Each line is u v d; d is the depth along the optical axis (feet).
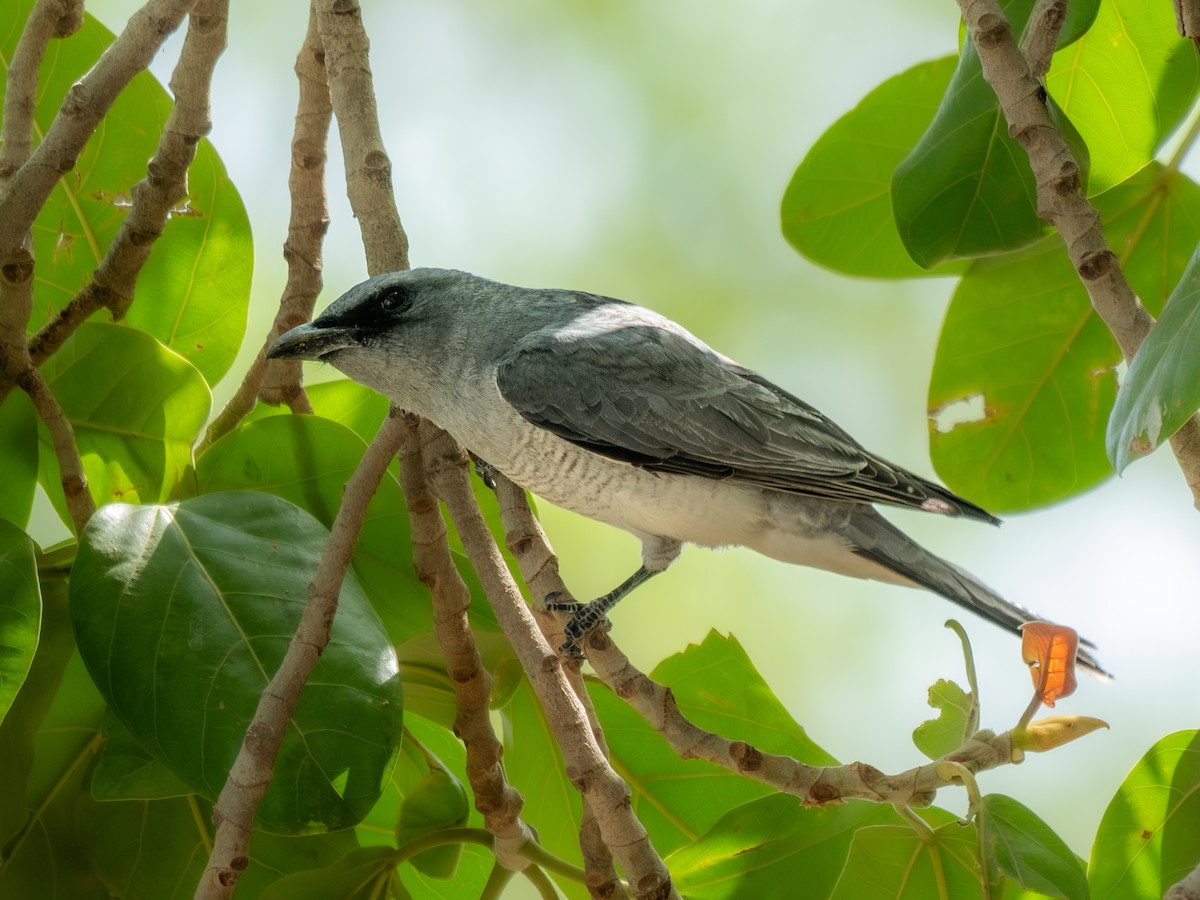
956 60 28.91
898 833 20.49
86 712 21.59
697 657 24.18
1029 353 28.45
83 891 20.95
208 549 20.43
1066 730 18.07
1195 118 26.40
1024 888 17.71
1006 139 24.66
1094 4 22.15
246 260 25.49
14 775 19.53
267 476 23.25
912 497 27.17
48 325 23.11
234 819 17.12
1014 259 28.27
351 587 20.89
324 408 26.27
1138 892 20.74
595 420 27.78
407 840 21.42
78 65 25.27
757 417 28.53
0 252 20.48
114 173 25.20
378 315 26.99
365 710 19.42
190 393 22.85
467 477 21.83
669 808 23.99
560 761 23.71
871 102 29.19
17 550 19.04
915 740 19.19
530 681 21.40
